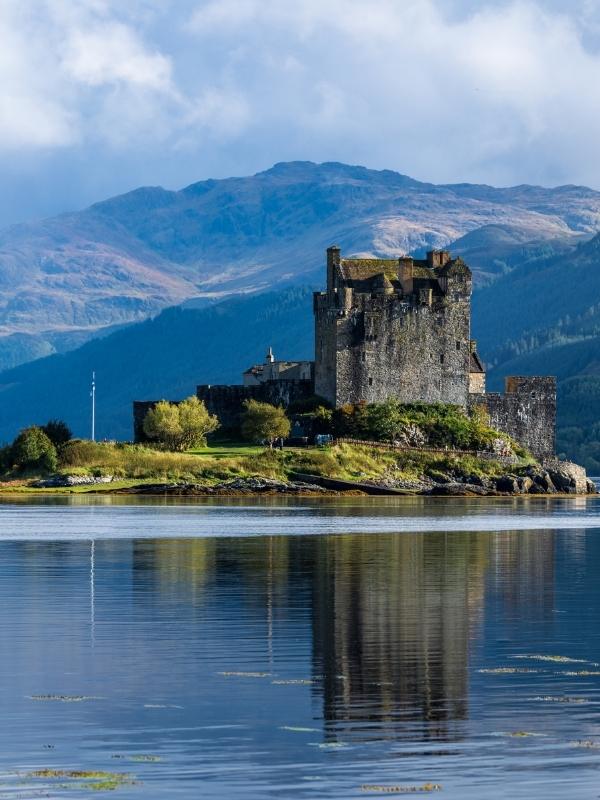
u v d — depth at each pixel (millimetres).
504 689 146000
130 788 112250
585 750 122688
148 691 144625
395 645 170625
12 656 162750
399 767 117750
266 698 141500
